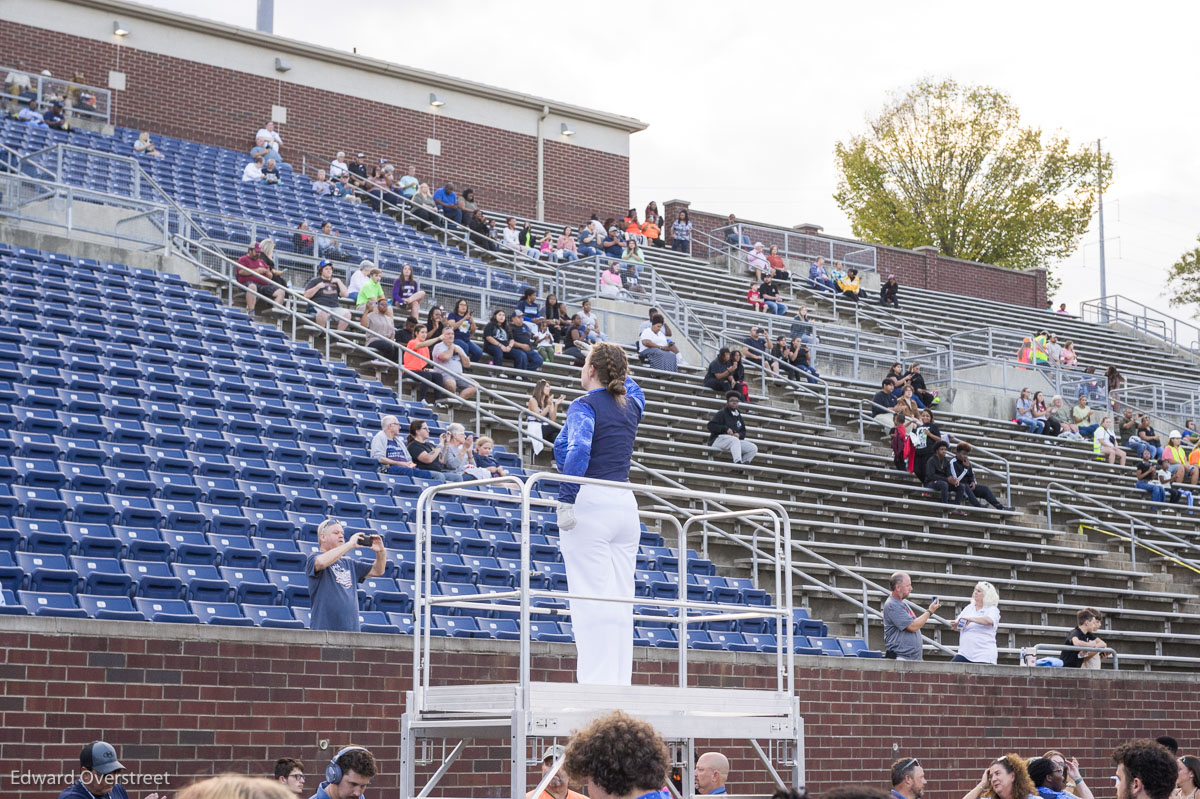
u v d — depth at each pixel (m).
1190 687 16.52
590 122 38.50
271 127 31.00
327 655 10.45
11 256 18.61
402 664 10.82
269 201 27.91
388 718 10.65
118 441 14.34
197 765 9.71
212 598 11.74
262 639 10.16
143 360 16.72
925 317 36.38
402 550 13.92
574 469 6.73
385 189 30.70
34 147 26.47
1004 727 14.76
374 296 21.12
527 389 20.45
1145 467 26.41
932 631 18.38
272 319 20.12
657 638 14.04
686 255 34.66
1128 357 39.16
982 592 15.73
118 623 9.55
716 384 22.78
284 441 15.59
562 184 37.78
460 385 19.45
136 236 20.58
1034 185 57.78
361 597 12.55
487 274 25.28
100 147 27.78
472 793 10.93
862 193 59.16
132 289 18.98
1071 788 12.25
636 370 22.84
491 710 6.61
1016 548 21.50
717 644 14.41
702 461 19.81
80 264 19.14
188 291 19.47
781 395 24.89
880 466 22.80
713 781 8.99
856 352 27.72
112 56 31.39
